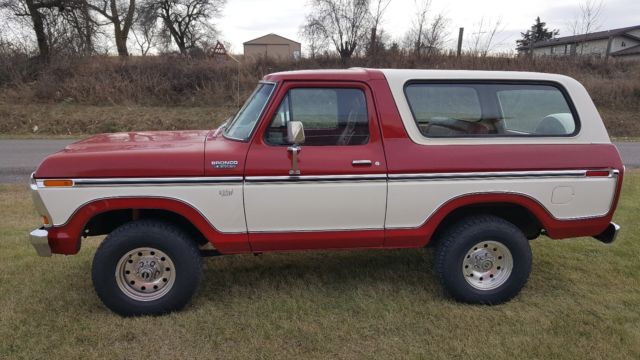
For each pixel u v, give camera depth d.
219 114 18.86
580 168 3.84
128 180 3.46
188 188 3.52
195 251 3.71
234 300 4.01
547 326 3.61
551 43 33.19
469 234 3.83
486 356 3.24
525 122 3.93
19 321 3.61
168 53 24.30
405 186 3.69
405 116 3.74
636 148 13.99
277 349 3.31
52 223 3.48
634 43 45.75
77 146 3.78
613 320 3.71
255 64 22.73
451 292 3.95
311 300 4.02
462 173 3.72
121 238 3.56
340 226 3.73
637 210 6.64
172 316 3.71
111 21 32.12
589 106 3.99
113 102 19.53
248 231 3.66
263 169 3.56
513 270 3.92
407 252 5.11
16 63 20.69
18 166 10.12
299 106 3.67
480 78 3.88
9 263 4.66
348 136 3.70
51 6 23.83
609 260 4.90
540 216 3.87
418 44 23.38
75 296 4.03
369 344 3.38
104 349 3.29
